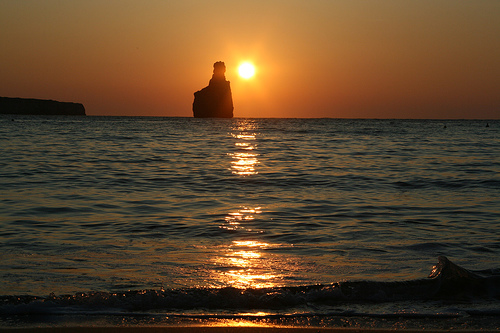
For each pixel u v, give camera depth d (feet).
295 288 21.42
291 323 18.54
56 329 17.56
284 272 24.82
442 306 20.33
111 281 23.09
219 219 39.91
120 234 34.12
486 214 41.98
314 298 20.90
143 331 17.56
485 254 28.60
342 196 52.44
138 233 34.53
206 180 64.69
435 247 30.35
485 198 50.78
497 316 19.34
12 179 62.49
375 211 43.78
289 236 33.83
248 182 63.16
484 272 23.49
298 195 53.06
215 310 19.83
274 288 21.33
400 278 23.80
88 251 28.91
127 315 19.03
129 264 26.09
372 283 21.77
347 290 21.36
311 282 23.25
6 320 18.34
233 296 20.59
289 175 70.13
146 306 20.02
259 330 17.78
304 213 42.78
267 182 63.21
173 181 63.57
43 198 48.93
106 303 19.99
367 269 25.38
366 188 58.44
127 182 62.03
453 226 37.09
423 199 50.34
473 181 63.62
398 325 18.40
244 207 45.65
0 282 22.63
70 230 35.22
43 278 23.36
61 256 27.63
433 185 60.64
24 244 30.60
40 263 26.02
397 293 21.47
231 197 51.52
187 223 38.19
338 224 38.06
